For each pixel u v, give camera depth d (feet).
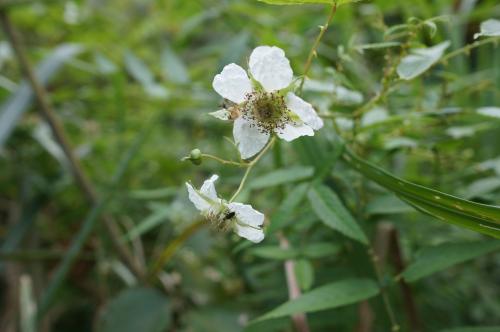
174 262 1.26
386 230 0.89
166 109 1.49
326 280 0.99
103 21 1.79
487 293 1.17
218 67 1.18
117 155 1.52
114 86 1.41
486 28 0.73
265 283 1.10
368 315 0.90
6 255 1.26
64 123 1.64
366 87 1.02
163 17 1.77
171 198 1.43
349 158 0.81
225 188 1.22
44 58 1.45
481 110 0.87
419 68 0.80
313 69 1.16
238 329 1.15
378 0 1.23
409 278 0.78
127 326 1.13
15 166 1.51
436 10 1.29
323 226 0.97
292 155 1.11
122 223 1.44
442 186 1.06
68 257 1.12
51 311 1.47
